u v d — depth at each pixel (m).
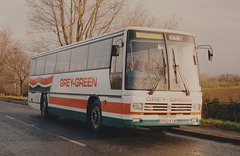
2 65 51.56
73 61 12.84
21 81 48.25
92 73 10.99
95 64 10.88
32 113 18.70
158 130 11.24
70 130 11.27
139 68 8.94
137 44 9.12
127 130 11.33
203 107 14.14
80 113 11.70
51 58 15.51
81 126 12.66
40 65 17.11
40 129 11.45
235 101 13.64
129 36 9.15
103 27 25.06
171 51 9.43
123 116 8.73
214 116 13.66
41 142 8.70
